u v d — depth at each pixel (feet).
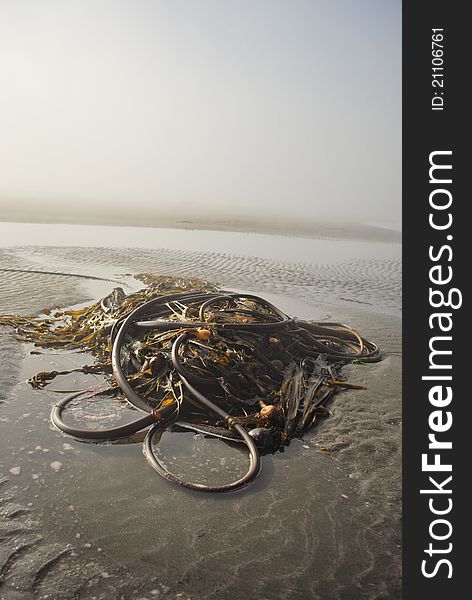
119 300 25.40
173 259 47.52
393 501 12.48
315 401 17.48
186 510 11.63
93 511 11.39
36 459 13.25
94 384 18.17
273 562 10.30
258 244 61.72
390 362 22.04
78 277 37.99
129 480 12.58
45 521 10.98
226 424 15.07
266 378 17.80
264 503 12.08
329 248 61.67
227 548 10.57
